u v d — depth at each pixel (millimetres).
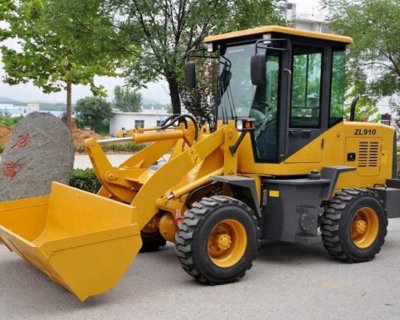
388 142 7344
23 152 7625
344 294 5156
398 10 12719
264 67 5434
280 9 10594
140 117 39656
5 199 7430
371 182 7129
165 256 6578
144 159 6840
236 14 9664
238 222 5461
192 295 5055
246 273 5844
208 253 5301
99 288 4633
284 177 6227
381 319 4520
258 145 6160
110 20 9711
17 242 4805
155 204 5625
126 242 4699
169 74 9711
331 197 6312
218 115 6496
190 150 5773
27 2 16859
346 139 6746
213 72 10062
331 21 14195
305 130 6270
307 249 7043
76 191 5535
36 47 17625
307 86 6277
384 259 6594
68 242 4430
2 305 4738
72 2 9391
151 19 9555
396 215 7129
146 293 5105
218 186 6176
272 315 4578
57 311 4605
